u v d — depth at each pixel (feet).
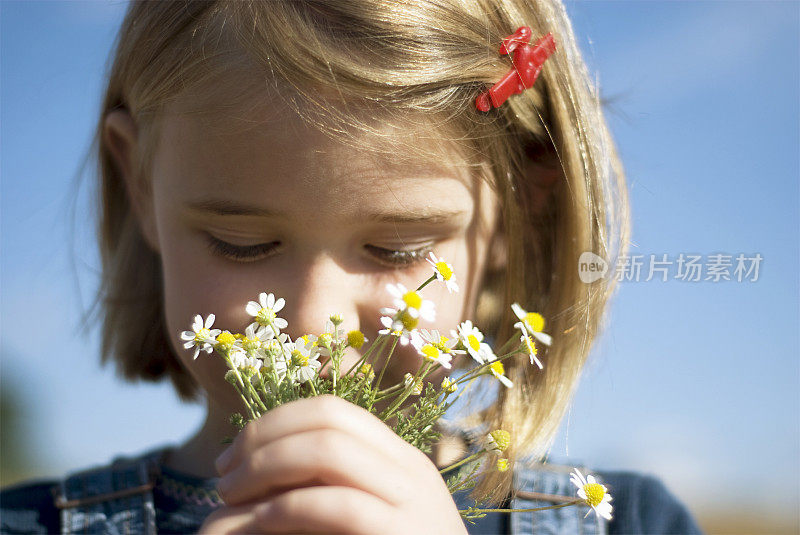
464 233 2.50
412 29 2.46
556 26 2.70
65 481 2.76
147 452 2.83
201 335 2.26
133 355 2.90
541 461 2.80
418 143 2.43
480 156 2.52
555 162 2.70
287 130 2.39
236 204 2.39
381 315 2.43
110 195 2.88
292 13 2.43
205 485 2.69
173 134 2.47
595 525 2.75
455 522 2.23
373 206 2.39
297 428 2.21
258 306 2.27
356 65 2.41
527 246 2.70
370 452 2.21
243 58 2.43
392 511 2.19
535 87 2.65
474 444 2.70
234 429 2.67
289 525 2.18
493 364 2.32
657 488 2.89
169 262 2.50
